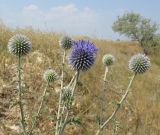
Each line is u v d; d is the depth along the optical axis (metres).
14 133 0.52
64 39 0.50
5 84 0.65
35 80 0.68
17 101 0.35
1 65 0.70
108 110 0.67
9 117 0.56
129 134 0.63
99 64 0.93
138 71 0.43
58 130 0.36
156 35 3.33
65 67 0.78
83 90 0.72
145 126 0.67
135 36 3.41
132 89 0.87
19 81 0.35
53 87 0.69
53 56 0.84
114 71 0.96
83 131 0.59
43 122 0.56
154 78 1.19
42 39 0.94
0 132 0.52
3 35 0.86
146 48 3.29
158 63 2.60
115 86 0.82
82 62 0.37
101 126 0.37
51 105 0.62
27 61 0.77
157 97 0.88
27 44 0.41
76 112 0.65
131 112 0.71
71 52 0.38
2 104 0.59
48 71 0.47
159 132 0.66
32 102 0.60
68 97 0.35
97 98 0.70
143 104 0.78
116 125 0.39
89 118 0.64
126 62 1.28
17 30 0.99
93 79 0.79
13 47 0.40
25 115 0.56
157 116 0.73
